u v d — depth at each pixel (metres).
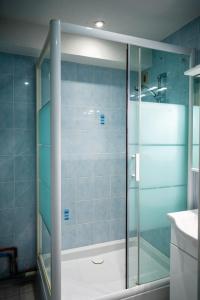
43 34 2.20
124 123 2.83
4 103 2.28
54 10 1.95
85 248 2.66
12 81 2.30
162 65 2.15
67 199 2.58
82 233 2.67
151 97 2.09
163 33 2.38
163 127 2.04
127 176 1.90
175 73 2.23
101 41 2.37
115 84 2.76
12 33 2.10
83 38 2.31
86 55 2.32
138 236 1.95
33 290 2.18
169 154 2.08
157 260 2.03
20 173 2.37
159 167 2.03
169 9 1.95
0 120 2.28
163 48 1.99
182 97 2.18
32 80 2.37
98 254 2.71
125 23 2.18
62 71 2.50
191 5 1.90
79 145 2.61
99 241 2.75
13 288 2.20
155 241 2.02
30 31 2.16
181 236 1.66
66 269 2.45
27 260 2.43
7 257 2.34
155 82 2.12
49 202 1.75
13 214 2.36
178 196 2.13
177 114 2.11
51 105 1.56
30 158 2.40
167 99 2.23
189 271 1.59
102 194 2.75
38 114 2.32
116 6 1.91
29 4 1.86
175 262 1.73
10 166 2.33
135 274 1.96
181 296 1.67
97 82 2.66
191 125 2.11
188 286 1.60
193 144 2.11
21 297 2.08
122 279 2.29
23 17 2.06
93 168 2.69
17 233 2.38
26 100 2.36
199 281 1.42
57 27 1.57
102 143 2.72
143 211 1.97
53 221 1.60
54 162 1.58
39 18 2.08
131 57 1.90
